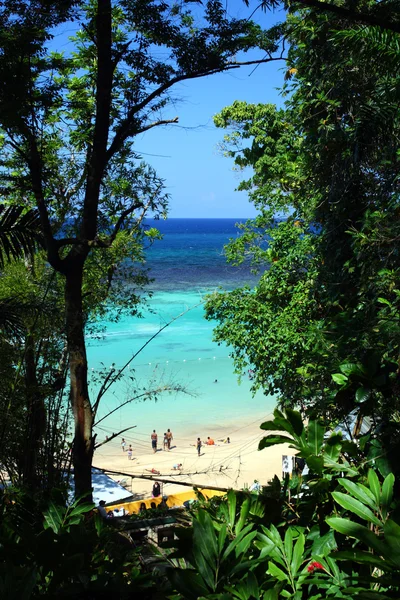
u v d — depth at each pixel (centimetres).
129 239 1227
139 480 2159
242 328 1359
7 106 767
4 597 154
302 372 582
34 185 870
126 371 3362
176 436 2662
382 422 245
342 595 181
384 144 806
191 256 9744
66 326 876
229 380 3428
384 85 759
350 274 902
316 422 245
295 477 266
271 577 191
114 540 275
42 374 875
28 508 271
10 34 758
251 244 1477
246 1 591
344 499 191
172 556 195
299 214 1323
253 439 2620
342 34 654
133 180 1155
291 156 1379
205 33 888
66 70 1150
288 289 1323
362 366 254
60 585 203
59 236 1194
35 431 858
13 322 698
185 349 3994
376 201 802
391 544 160
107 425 2722
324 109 881
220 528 194
